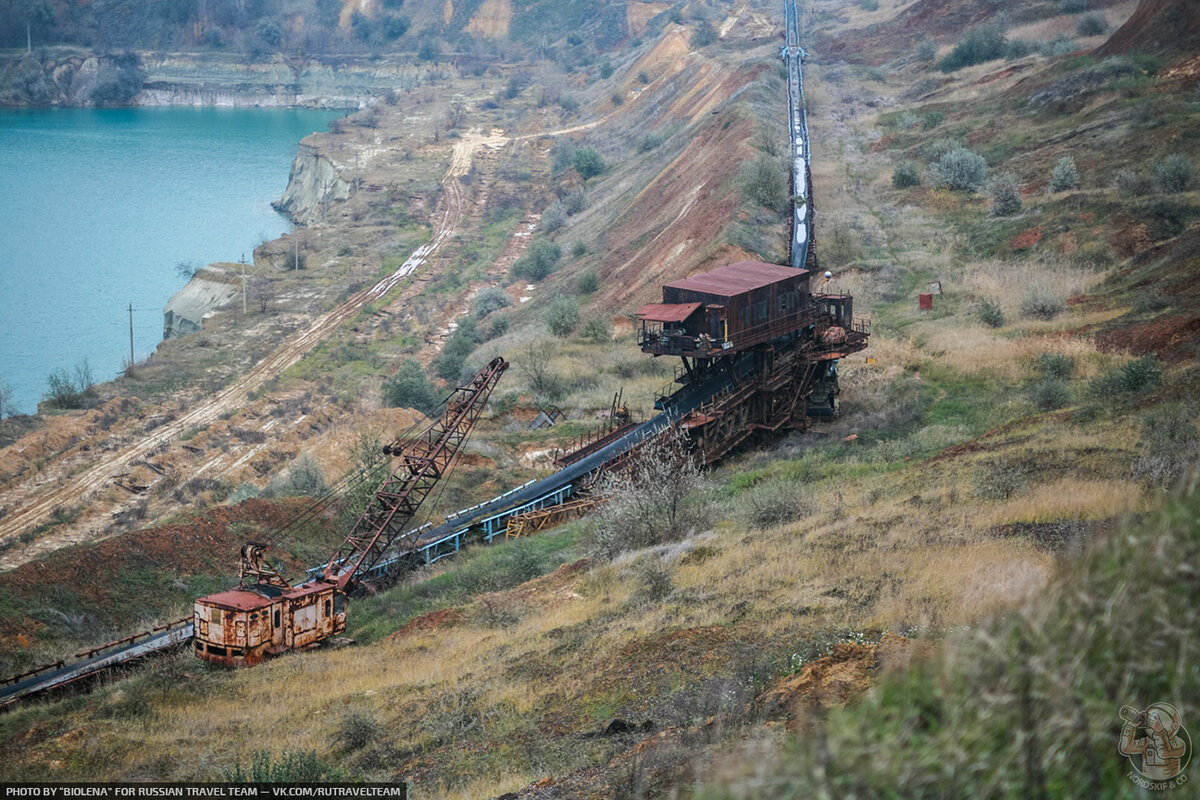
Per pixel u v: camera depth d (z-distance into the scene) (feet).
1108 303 220.64
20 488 233.14
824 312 205.98
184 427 274.16
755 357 190.60
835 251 294.46
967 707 21.59
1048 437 135.44
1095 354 188.55
